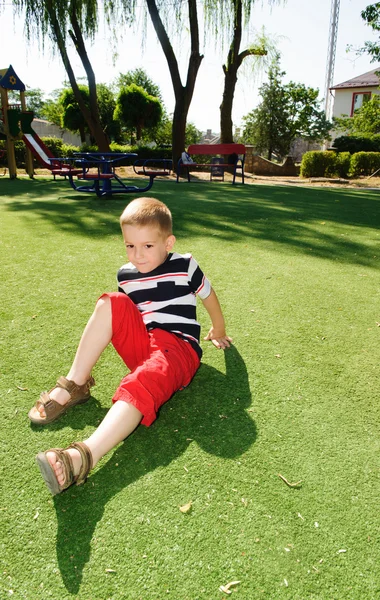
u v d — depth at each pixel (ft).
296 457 4.82
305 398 5.92
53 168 36.45
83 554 3.67
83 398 5.53
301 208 23.13
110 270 10.80
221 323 7.09
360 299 9.48
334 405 5.79
